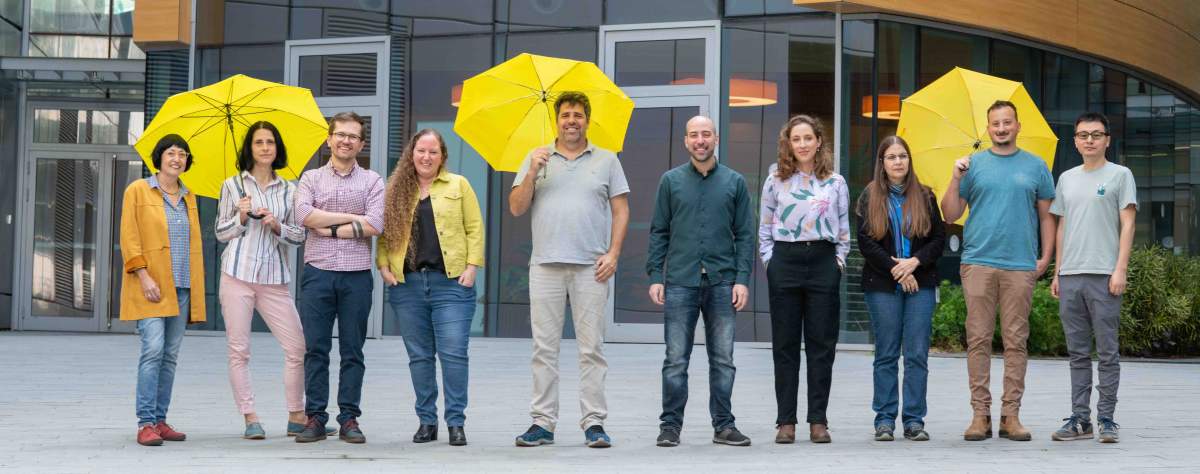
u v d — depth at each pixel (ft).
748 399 26.66
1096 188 20.71
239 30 45.14
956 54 40.11
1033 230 20.84
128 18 53.06
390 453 18.67
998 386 29.01
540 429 19.83
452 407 19.93
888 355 20.70
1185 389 28.86
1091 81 44.16
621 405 25.44
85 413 23.50
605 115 20.95
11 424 21.85
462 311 20.16
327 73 44.45
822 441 20.13
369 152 43.91
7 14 52.01
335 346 39.32
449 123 43.47
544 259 19.81
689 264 20.06
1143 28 44.86
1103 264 20.52
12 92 52.60
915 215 20.67
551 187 19.98
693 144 20.18
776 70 40.09
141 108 53.42
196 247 20.70
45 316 52.80
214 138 21.25
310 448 19.16
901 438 20.85
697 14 41.24
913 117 23.43
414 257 20.02
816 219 20.16
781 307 20.26
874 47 38.96
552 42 42.86
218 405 24.90
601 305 19.94
